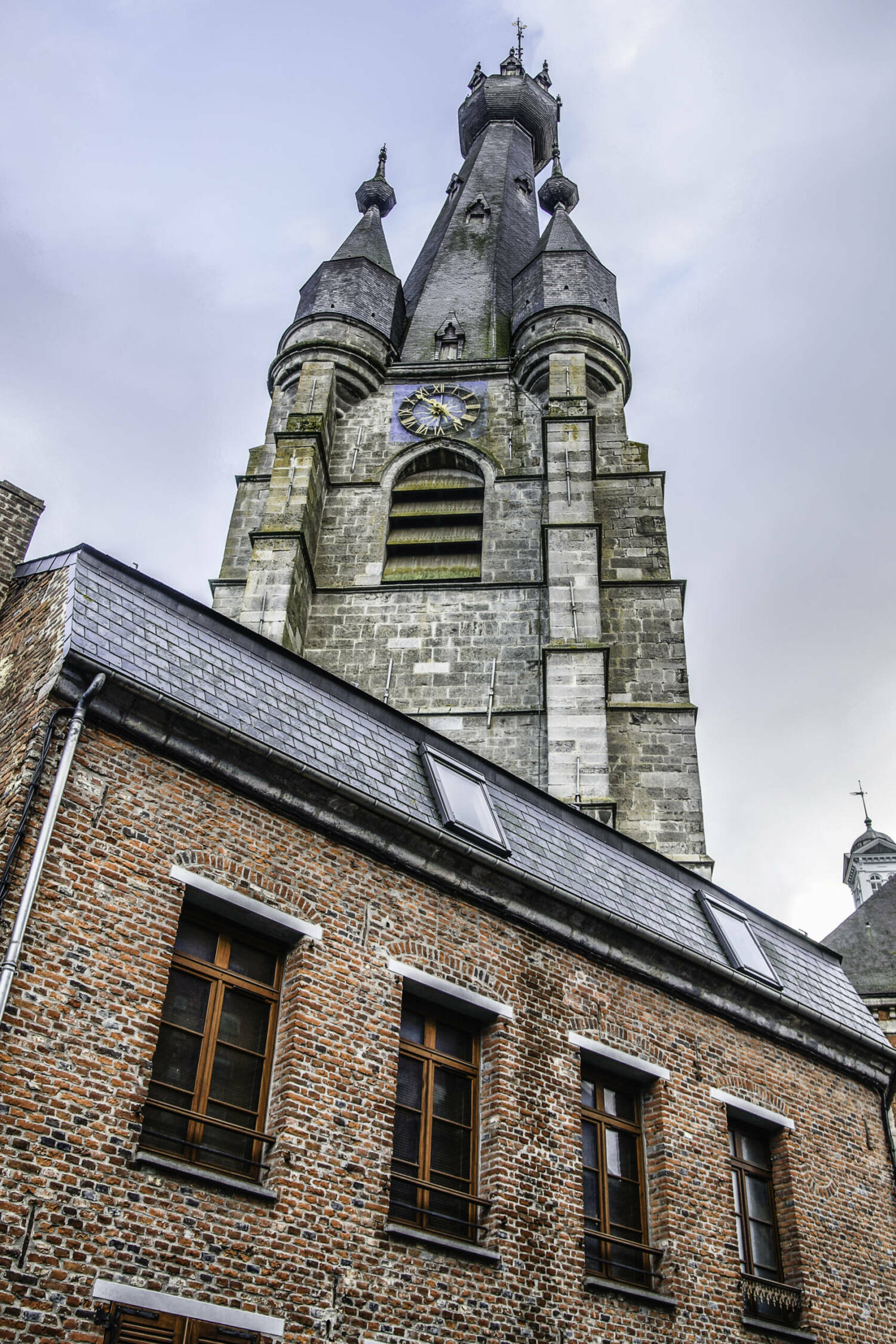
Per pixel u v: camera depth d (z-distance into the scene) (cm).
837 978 1919
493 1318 1217
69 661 1188
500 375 3859
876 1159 1748
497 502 3506
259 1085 1197
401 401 3806
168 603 1395
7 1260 941
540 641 3166
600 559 3300
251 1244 1080
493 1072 1361
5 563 1502
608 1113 1485
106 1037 1070
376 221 4388
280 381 3888
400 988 1313
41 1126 1000
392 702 3084
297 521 3278
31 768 1128
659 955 1592
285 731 1356
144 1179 1041
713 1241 1461
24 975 1041
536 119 5734
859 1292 1600
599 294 3997
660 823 2897
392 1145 1233
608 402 3828
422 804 1445
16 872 1073
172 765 1237
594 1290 1319
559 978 1475
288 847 1291
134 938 1128
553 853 1580
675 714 3061
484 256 4600
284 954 1273
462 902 1424
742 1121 1625
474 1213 1297
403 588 3303
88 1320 966
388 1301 1150
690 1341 1375
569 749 2820
